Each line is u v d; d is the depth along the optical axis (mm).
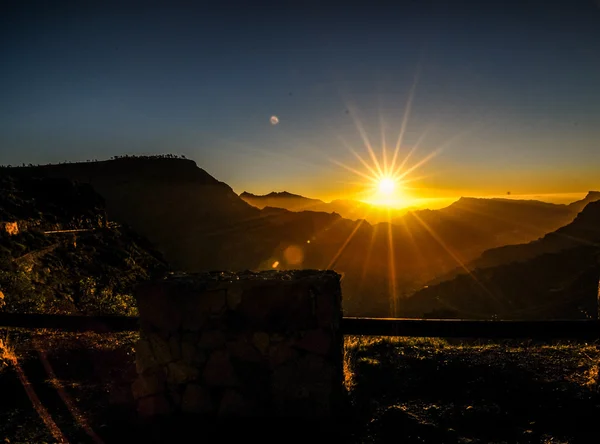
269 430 3793
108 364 5496
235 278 4301
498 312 69250
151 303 4160
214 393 4039
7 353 5629
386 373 5062
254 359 4008
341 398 4047
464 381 4766
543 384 4598
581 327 4469
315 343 3938
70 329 5441
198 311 4090
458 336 4543
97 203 24781
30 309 8570
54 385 4867
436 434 3686
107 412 4227
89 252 16969
